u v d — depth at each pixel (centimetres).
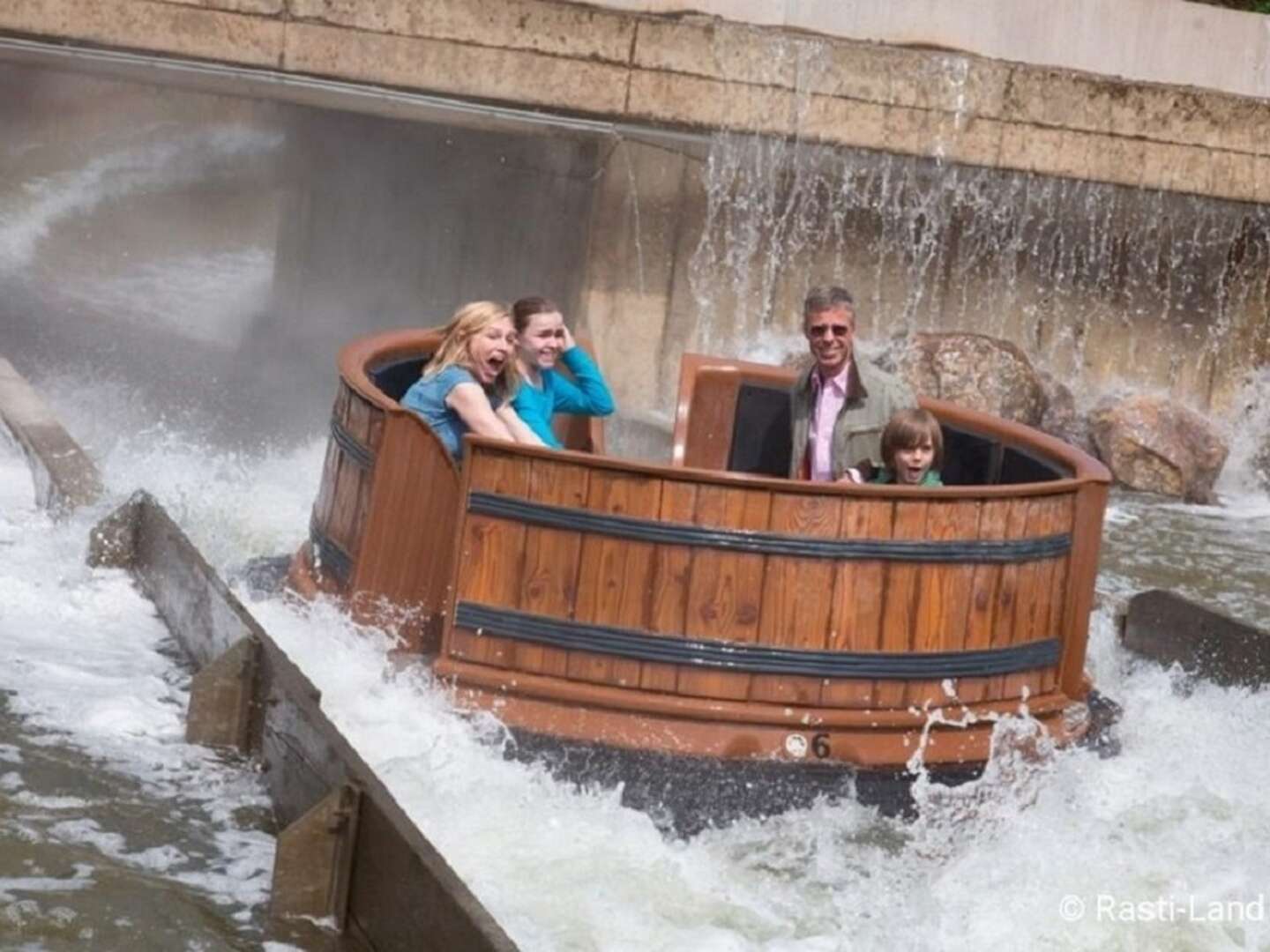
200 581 786
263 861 616
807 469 812
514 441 719
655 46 1541
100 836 620
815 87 1602
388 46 1471
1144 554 1391
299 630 752
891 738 712
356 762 588
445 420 768
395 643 742
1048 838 685
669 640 695
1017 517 733
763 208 1667
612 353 1675
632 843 647
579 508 695
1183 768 764
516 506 698
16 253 2186
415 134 1778
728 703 698
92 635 812
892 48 1617
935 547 713
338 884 576
